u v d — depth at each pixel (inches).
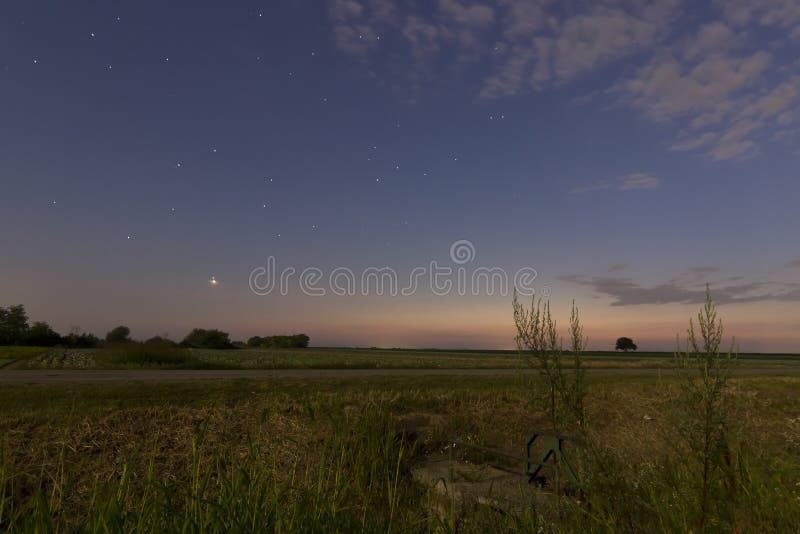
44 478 260.4
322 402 409.1
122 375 709.3
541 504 179.8
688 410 133.6
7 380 613.3
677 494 141.0
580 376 177.3
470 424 454.0
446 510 188.5
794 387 677.3
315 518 126.6
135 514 122.6
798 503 138.8
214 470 249.9
